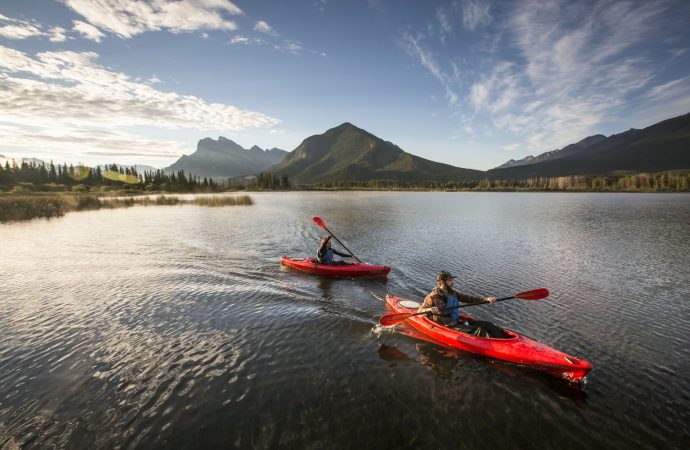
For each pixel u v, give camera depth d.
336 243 21.86
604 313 11.05
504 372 7.66
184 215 38.34
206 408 6.45
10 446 5.54
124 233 25.42
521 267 16.47
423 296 12.45
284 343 8.84
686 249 20.77
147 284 13.42
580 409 6.56
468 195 116.88
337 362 8.01
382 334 9.34
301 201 70.31
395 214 41.56
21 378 7.26
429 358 8.19
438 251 19.78
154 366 7.76
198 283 13.55
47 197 46.53
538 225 31.94
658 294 12.81
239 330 9.53
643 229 29.39
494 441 5.77
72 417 6.18
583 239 24.20
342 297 12.11
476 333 8.62
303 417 6.25
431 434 5.90
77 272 15.08
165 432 5.87
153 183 113.19
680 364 8.12
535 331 9.77
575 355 8.53
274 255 18.52
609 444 5.73
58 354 8.21
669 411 6.52
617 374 7.71
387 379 7.38
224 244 21.47
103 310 10.83
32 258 17.61
